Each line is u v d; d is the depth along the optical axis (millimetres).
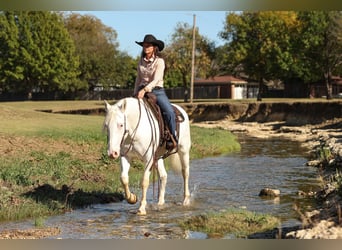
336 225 7785
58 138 19734
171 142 10695
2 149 16406
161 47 10688
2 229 9062
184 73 67375
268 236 8227
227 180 15148
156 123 10328
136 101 10047
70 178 13250
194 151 22094
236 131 41219
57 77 76750
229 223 9141
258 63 60875
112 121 9539
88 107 53375
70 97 82375
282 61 59062
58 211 10469
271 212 10469
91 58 83812
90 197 11539
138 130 9945
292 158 21531
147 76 10664
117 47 89562
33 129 22625
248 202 11688
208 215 9594
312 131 37031
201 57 66688
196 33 67000
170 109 10633
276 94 75938
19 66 74375
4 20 73688
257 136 35906
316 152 22719
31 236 8562
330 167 17344
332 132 34500
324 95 71562
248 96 85750
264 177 15812
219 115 52125
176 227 9234
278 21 59906
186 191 11680
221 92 85125
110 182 13414
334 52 54688
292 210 10664
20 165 13766
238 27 61312
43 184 12031
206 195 12602
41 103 62469
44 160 15086
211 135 28844
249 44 60688
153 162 10344
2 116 27312
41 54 74938
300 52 56469
